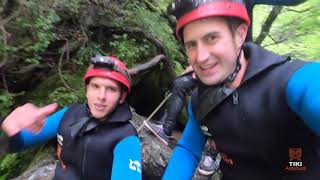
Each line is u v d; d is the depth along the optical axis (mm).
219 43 488
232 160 556
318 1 2811
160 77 2074
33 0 1310
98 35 1906
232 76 513
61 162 883
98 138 833
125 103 874
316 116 453
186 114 1952
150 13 2135
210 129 555
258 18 3359
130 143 821
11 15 1291
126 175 784
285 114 488
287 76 482
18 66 1500
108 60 839
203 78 516
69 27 1737
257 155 523
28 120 622
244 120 511
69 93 1530
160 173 1436
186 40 507
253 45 528
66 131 852
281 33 3084
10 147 741
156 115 2145
